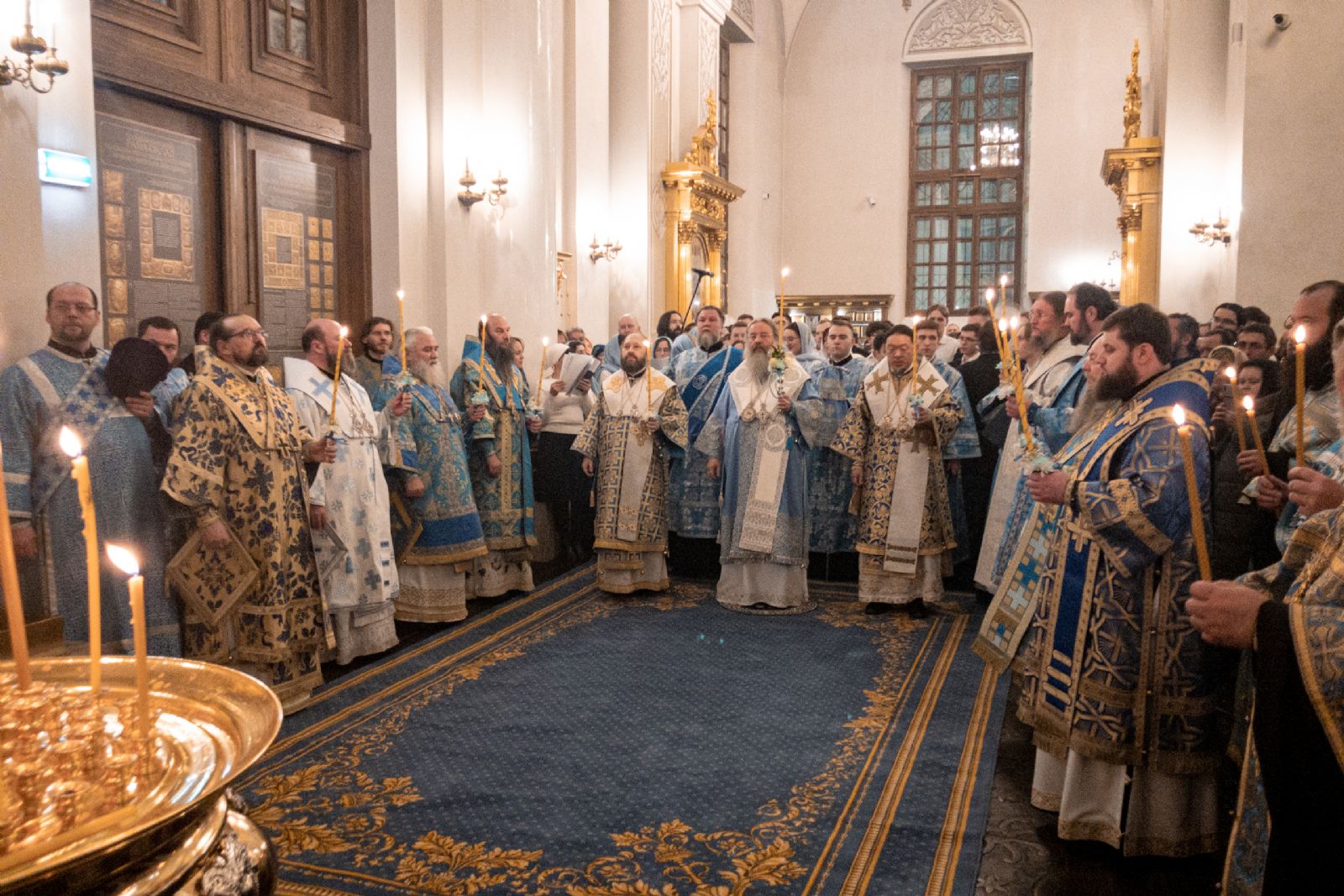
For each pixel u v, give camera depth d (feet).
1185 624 8.55
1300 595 5.15
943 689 13.89
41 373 11.29
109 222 15.98
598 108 35.76
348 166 20.97
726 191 46.34
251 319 12.82
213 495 12.05
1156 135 46.24
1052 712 9.24
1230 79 32.65
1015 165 58.13
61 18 12.32
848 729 12.41
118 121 16.10
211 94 17.42
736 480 18.40
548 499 22.90
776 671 14.70
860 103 59.82
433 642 16.02
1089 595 8.91
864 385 18.24
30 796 3.66
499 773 11.02
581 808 10.14
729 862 9.04
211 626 12.32
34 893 3.21
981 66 58.34
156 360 11.72
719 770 11.12
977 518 20.39
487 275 22.66
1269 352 14.47
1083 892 8.52
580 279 35.12
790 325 22.88
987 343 20.49
